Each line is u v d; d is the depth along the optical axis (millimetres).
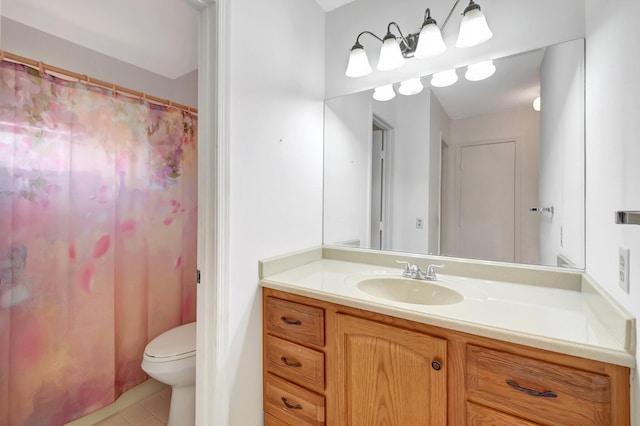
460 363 841
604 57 844
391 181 1571
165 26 1608
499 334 769
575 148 1092
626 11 669
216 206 1070
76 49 1736
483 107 1324
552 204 1170
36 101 1358
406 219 1534
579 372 690
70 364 1453
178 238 1957
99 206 1565
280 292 1219
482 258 1344
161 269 1869
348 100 1681
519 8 1223
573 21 1115
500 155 1293
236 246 1146
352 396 1037
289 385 1191
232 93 1119
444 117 1417
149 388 1780
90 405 1507
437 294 1192
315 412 1115
